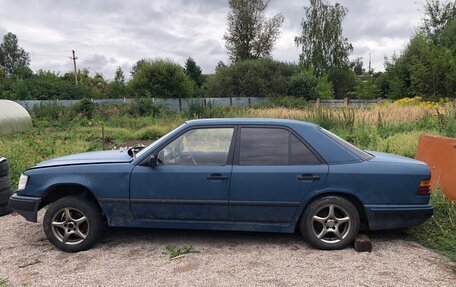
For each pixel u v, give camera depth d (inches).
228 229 185.9
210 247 188.4
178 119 931.3
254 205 181.6
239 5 2114.9
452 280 151.2
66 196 191.2
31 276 159.5
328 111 678.5
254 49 2174.0
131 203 185.8
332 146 185.3
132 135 691.4
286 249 184.4
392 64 1568.7
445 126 446.0
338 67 2102.6
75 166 190.4
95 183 186.2
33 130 760.3
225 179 181.8
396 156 205.3
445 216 213.9
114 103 1262.3
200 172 182.7
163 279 154.8
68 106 1134.4
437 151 251.1
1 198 245.4
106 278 156.3
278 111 883.4
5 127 717.9
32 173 192.1
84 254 182.5
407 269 161.2
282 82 1636.3
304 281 151.6
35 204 188.5
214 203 182.7
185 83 1491.1
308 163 182.4
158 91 1459.2
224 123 192.4
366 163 182.7
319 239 181.5
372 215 179.0
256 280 152.9
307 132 187.6
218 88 1690.5
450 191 230.4
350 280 152.0
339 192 180.1
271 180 180.5
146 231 211.8
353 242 184.7
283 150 185.2
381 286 147.1
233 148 186.7
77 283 152.3
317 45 2111.2
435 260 170.2
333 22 2096.5
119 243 195.5
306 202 180.9
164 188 183.9
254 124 190.9
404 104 866.8
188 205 183.8
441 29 1513.3
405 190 179.8
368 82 1636.3
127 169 186.1
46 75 1761.8
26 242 200.1
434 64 1018.1
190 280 153.6
